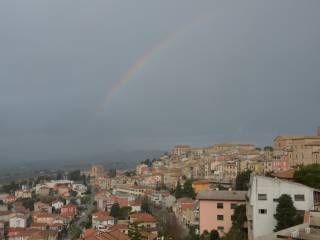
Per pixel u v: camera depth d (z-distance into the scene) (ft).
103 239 437.99
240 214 285.23
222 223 309.22
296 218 223.71
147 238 441.68
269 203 237.04
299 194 233.96
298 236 139.33
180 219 577.02
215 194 323.78
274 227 233.14
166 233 466.29
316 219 164.14
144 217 581.12
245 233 270.05
